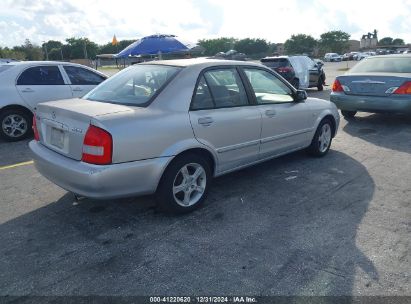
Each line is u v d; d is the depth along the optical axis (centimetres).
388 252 320
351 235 348
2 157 635
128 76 427
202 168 402
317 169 539
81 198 443
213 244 336
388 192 452
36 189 477
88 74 847
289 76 1453
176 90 381
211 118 400
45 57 8631
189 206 396
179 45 1588
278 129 493
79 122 341
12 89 738
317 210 404
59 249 331
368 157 596
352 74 841
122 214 398
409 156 598
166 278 288
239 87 445
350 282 280
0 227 374
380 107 791
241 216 391
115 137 327
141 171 348
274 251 323
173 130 365
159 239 346
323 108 580
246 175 516
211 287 277
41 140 401
